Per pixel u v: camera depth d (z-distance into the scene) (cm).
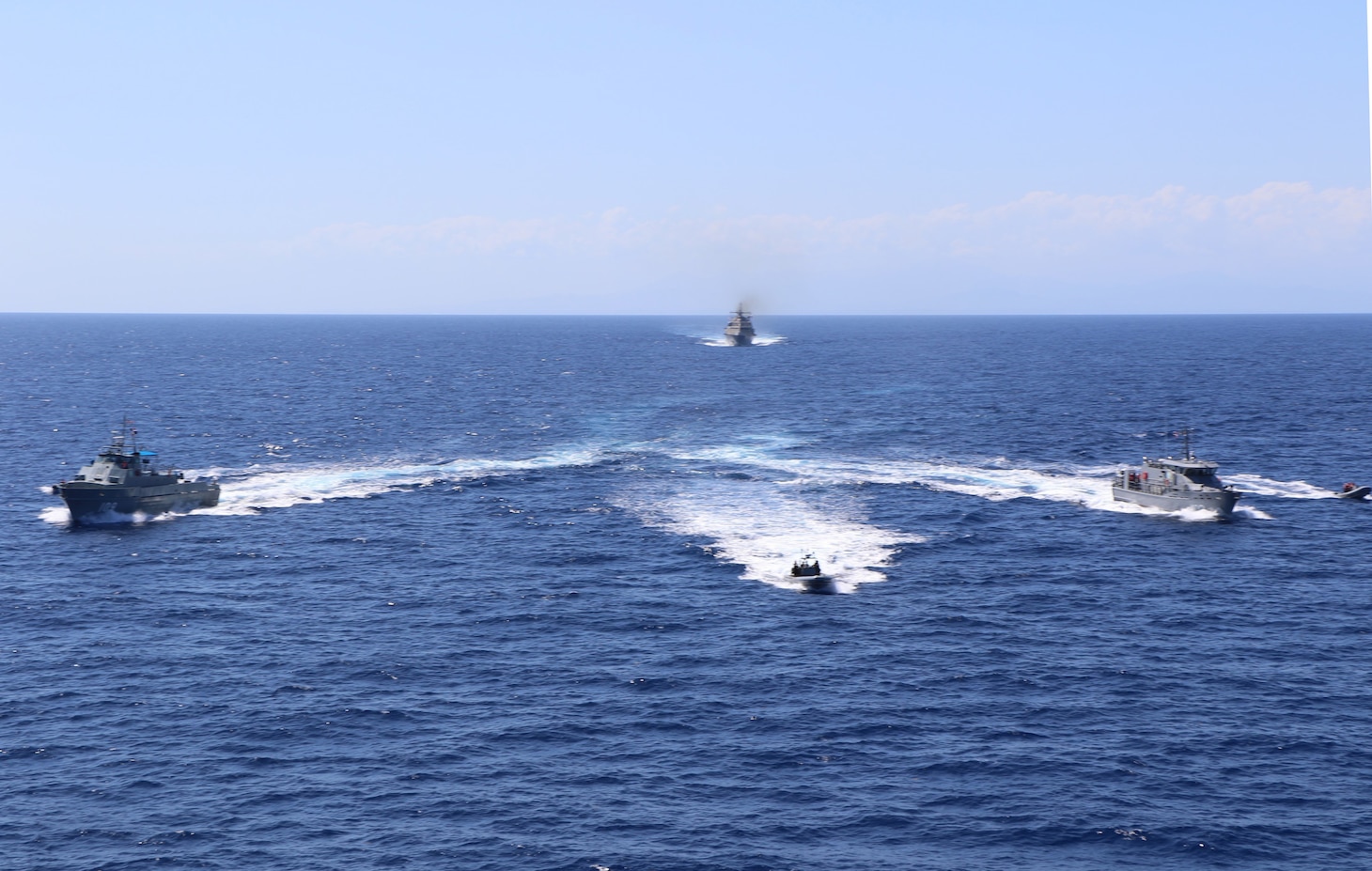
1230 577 9531
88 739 6175
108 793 5556
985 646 7731
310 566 9912
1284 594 9006
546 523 11650
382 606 8694
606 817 5362
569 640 7894
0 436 17500
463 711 6606
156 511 11856
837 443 17238
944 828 5262
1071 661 7438
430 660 7469
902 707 6675
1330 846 5084
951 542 10819
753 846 5100
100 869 4872
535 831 5225
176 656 7500
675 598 8950
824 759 5975
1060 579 9494
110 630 8056
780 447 16862
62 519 11738
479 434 18250
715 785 5697
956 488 13638
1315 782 5684
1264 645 7750
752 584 9350
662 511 12244
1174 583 9369
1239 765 5878
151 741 6150
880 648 7700
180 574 9575
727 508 12375
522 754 6041
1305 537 11025
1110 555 10300
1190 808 5425
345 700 6756
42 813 5353
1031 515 12088
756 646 7750
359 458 15862
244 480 14038
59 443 16938
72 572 9606
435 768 5866
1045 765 5891
